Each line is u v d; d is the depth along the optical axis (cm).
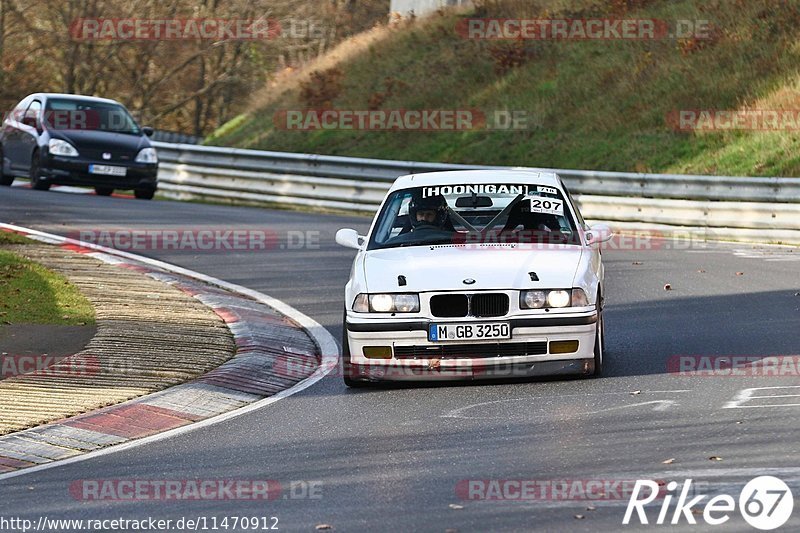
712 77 8031
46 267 4341
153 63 14225
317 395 2769
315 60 11275
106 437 2402
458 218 3048
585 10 9581
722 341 3225
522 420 2388
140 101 14125
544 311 2720
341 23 14562
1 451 2286
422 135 8900
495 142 8356
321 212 7462
